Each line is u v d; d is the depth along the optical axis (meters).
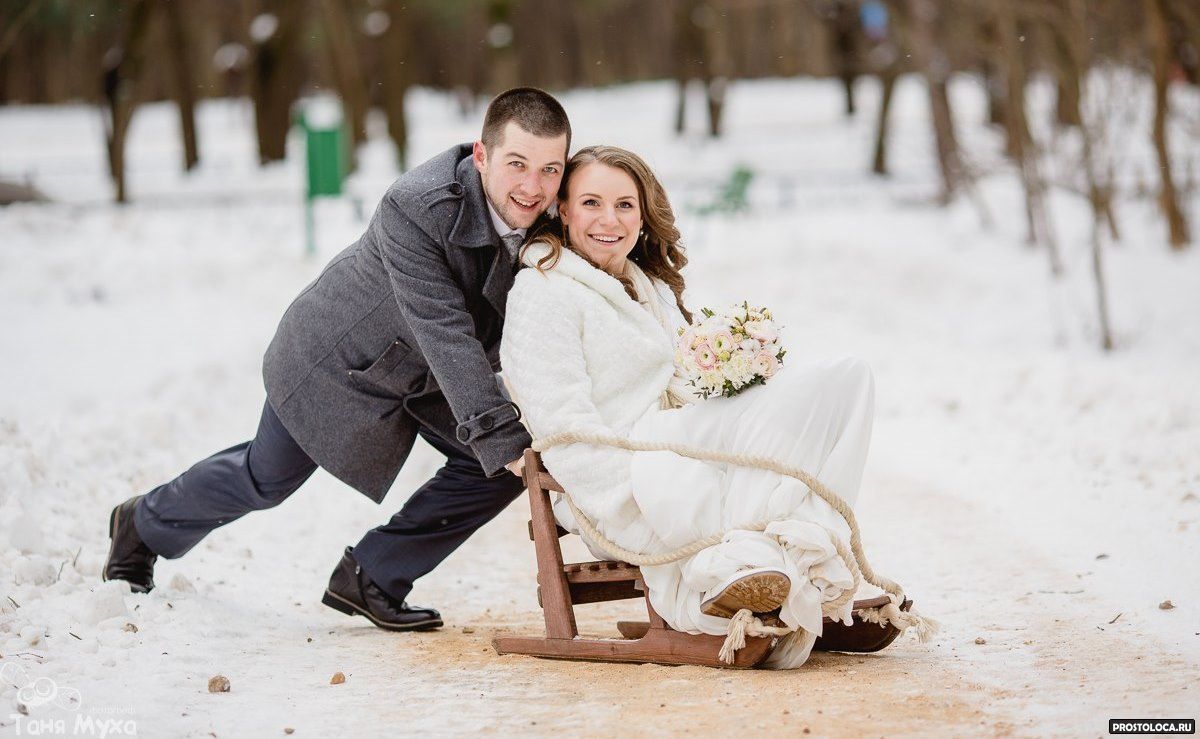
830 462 4.37
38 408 9.63
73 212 24.92
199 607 5.23
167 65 36.50
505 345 4.69
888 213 26.97
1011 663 4.43
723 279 20.53
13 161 41.94
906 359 14.18
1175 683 4.03
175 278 17.58
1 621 4.71
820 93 57.91
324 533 7.28
